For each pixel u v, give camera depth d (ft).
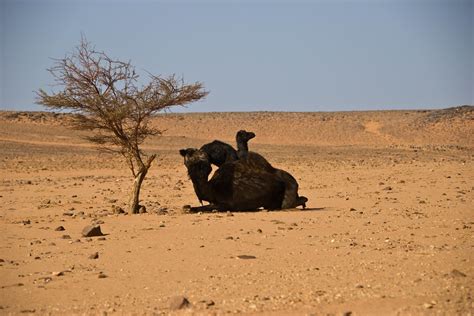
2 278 65.98
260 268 68.74
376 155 322.14
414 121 594.24
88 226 90.53
